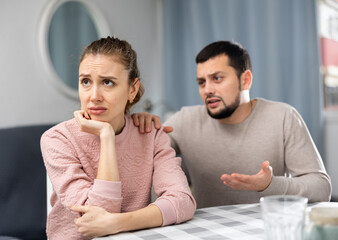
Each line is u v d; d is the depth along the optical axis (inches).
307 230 23.0
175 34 128.4
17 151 72.3
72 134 39.9
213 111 51.6
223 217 34.3
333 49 96.4
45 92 102.1
